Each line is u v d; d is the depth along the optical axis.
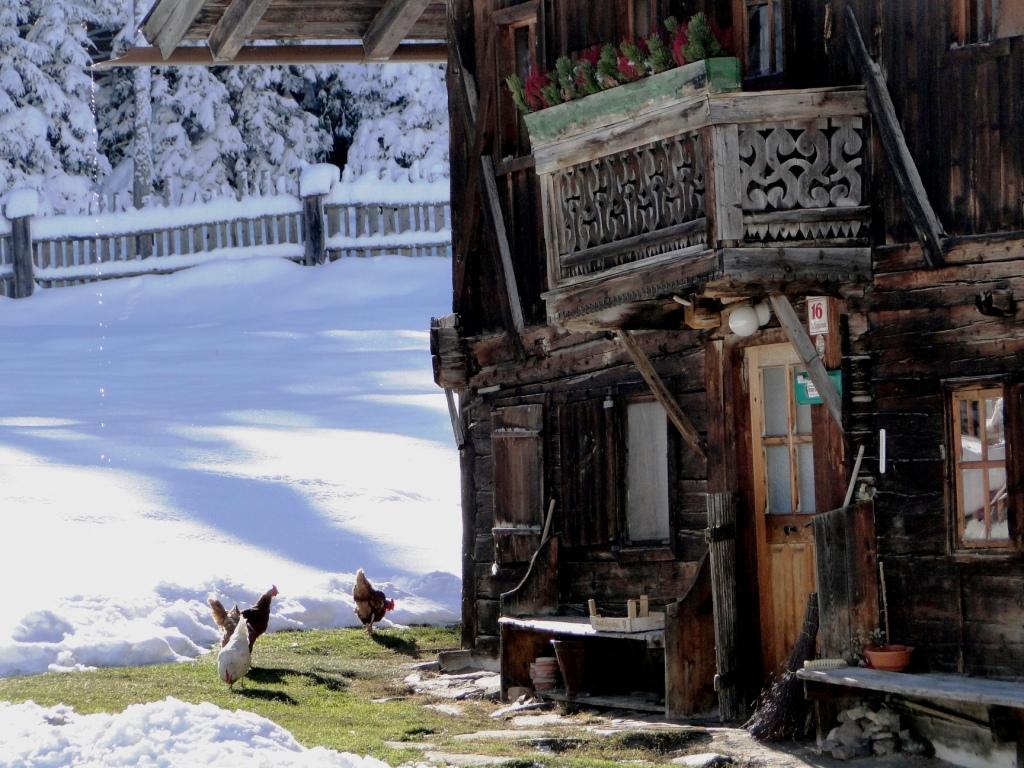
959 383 13.55
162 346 42.47
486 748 13.26
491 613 19.12
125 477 27.06
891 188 14.09
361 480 28.09
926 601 13.70
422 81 58.16
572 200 15.38
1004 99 13.45
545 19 18.25
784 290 14.06
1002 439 13.33
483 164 19.16
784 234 13.88
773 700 14.04
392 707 15.81
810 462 15.20
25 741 11.67
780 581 15.39
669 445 16.62
